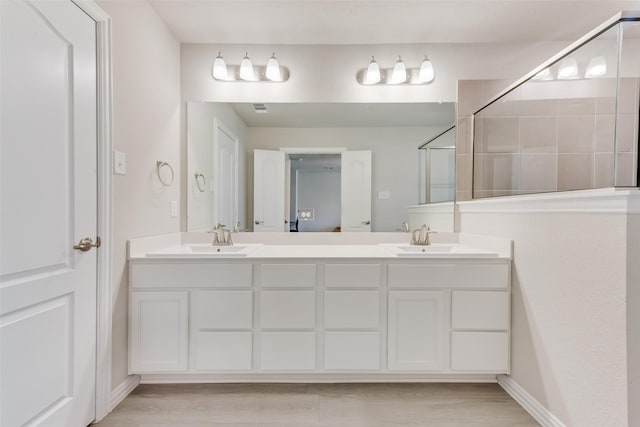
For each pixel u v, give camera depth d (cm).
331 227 236
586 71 175
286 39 222
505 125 215
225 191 232
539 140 204
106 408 151
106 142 148
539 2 180
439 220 232
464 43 227
